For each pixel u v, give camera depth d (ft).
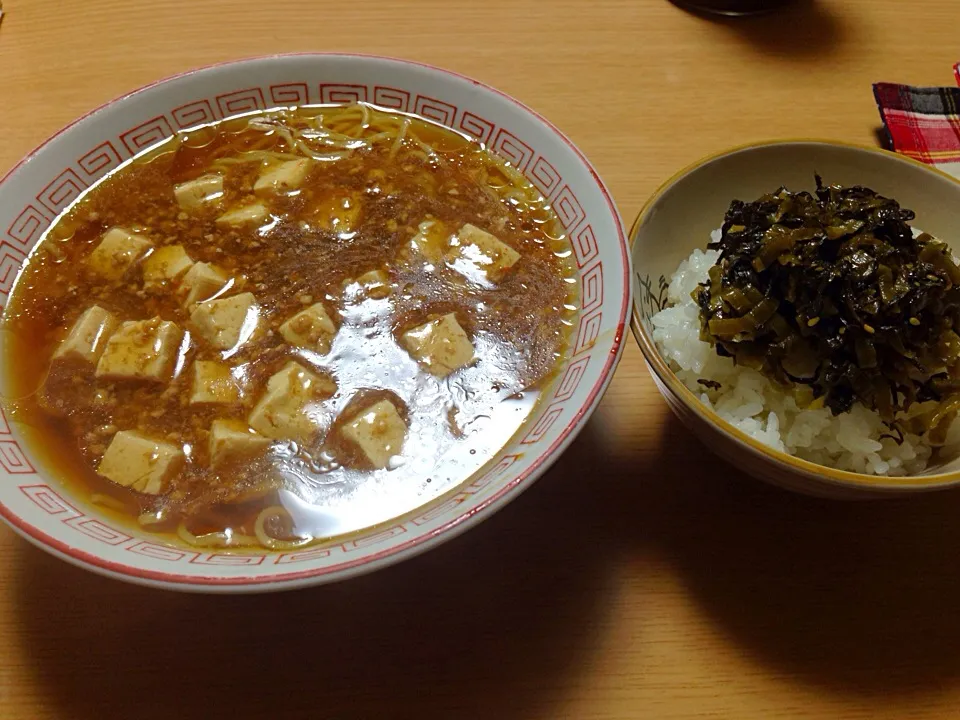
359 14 1.36
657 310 0.97
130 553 0.69
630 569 0.87
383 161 1.06
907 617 0.85
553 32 1.36
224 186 1.04
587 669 0.81
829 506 0.92
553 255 0.95
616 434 0.96
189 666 0.79
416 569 0.85
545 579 0.86
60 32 1.31
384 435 0.84
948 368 0.84
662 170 1.18
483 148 1.03
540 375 0.88
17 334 0.90
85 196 0.99
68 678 0.78
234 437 0.83
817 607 0.85
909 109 1.23
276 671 0.79
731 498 0.92
